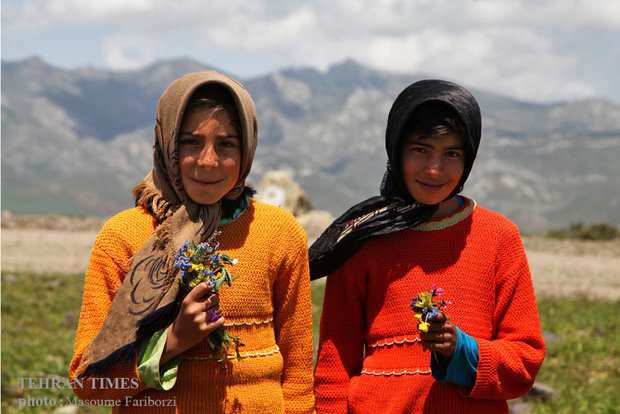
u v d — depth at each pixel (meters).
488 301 2.90
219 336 2.46
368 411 2.91
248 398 2.56
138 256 2.49
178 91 2.48
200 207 2.56
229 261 2.44
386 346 2.94
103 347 2.41
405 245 2.96
